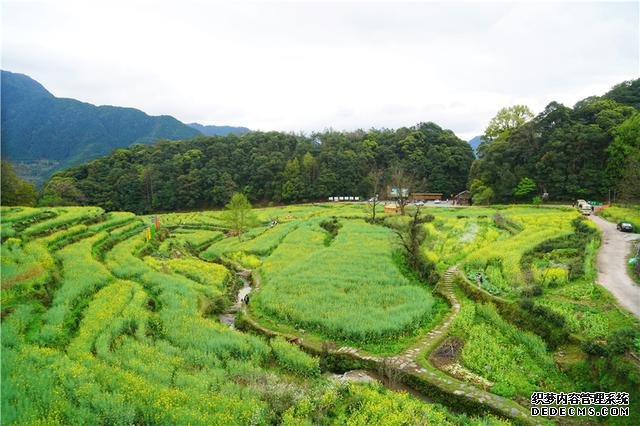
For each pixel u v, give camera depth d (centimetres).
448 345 2408
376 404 1764
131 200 10562
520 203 7975
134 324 2581
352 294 3191
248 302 3297
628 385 1772
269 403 1753
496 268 3562
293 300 3070
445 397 1908
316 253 4491
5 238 4094
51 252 4069
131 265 4050
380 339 2483
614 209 5791
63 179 10456
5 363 1797
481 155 10262
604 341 2136
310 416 1697
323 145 12544
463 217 6612
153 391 1695
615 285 2872
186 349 2322
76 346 2186
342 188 10825
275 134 13438
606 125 7362
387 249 4562
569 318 2412
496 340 2442
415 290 3244
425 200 10019
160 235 5953
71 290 3017
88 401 1578
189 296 3231
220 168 11312
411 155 11262
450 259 4047
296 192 10581
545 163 7706
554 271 3144
